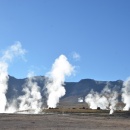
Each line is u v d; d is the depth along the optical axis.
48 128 57.44
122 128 59.72
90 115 101.31
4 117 81.69
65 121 73.00
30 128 57.00
